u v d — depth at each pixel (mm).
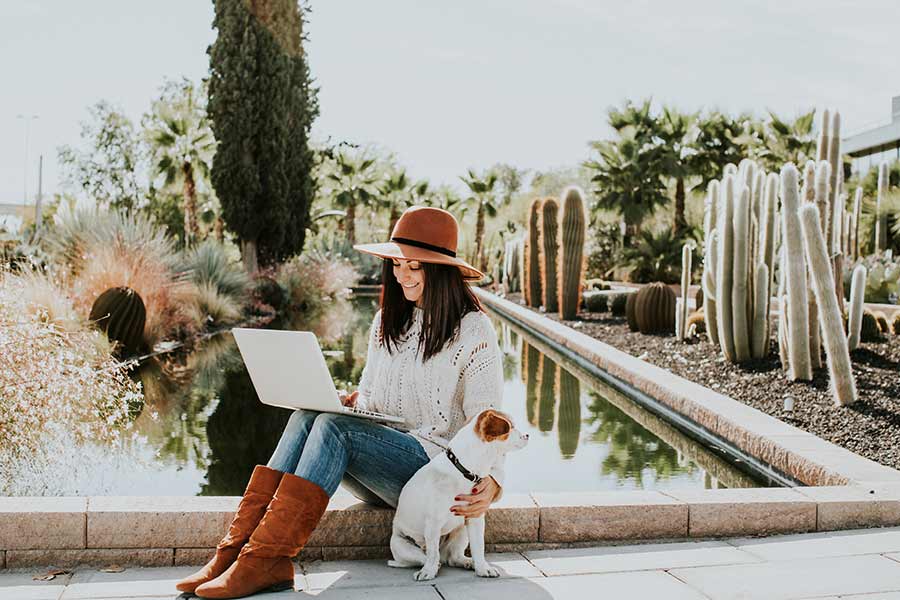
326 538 2809
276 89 18094
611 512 3021
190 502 2830
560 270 16047
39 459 4363
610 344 11523
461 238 37625
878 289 12297
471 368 2641
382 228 37281
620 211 25156
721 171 25703
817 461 4246
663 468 5078
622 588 2525
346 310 18422
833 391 5996
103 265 9742
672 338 11562
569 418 6805
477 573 2594
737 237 8141
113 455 4824
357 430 2529
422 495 2527
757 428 5168
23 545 2650
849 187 22625
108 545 2693
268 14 17859
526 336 14797
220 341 11383
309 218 20078
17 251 10859
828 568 2742
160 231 11695
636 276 23531
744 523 3121
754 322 8297
